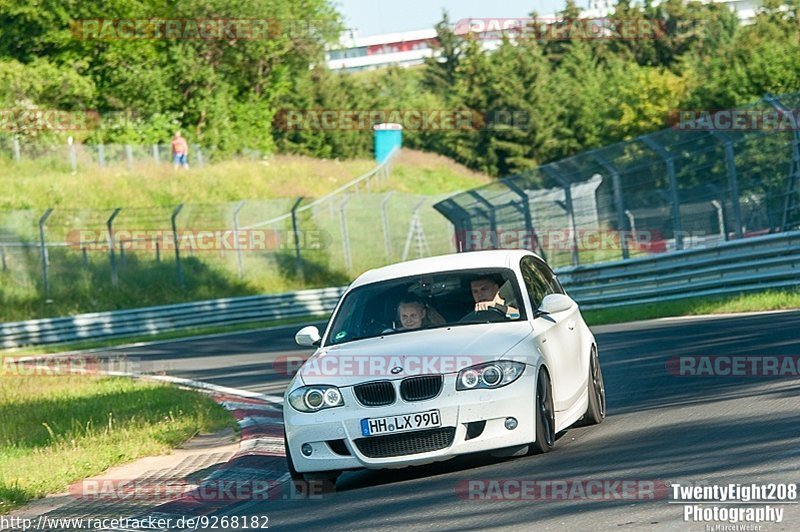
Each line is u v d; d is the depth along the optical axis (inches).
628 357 1793.8
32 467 1228.5
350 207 6181.1
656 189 3115.2
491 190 3614.7
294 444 1007.6
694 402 1240.2
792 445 916.0
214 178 6569.9
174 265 5310.0
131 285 5103.3
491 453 1017.5
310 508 933.8
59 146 6565.0
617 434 1088.8
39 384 2347.4
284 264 5521.7
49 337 4202.8
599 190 3282.5
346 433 987.9
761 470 835.4
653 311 2664.9
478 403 978.1
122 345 3890.3
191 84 7849.4
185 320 4522.6
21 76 7066.9
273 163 7313.0
